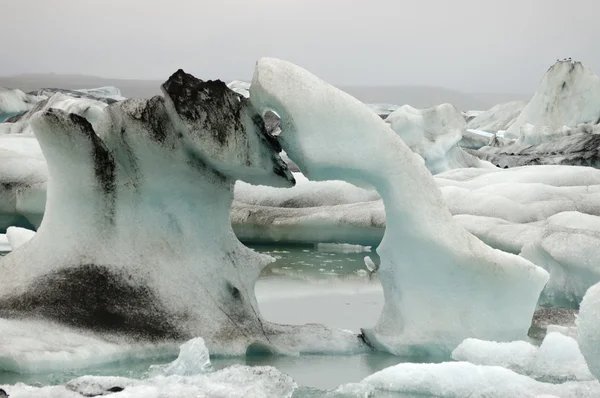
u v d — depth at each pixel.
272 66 11.20
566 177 28.41
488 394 8.96
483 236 21.95
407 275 11.64
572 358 10.30
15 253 11.30
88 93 73.12
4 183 25.30
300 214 24.31
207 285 11.45
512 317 11.51
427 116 38.12
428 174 11.77
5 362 9.46
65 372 9.64
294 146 11.20
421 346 11.48
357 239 23.83
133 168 11.34
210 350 10.87
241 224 24.73
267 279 18.09
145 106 11.13
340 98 11.28
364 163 11.32
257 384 9.01
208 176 11.59
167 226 11.54
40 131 11.11
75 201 11.25
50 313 10.44
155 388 8.55
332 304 15.27
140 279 11.04
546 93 64.44
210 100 11.04
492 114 82.06
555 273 16.17
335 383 9.91
